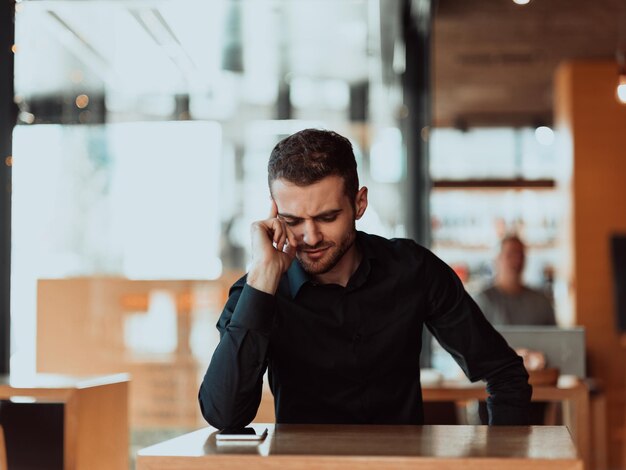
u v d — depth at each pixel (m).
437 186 8.29
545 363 4.04
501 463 1.48
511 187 8.37
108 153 6.03
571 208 7.35
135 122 6.30
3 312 4.96
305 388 2.10
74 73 5.65
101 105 5.93
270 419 3.74
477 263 8.23
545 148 8.05
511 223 8.28
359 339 2.07
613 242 7.22
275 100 6.40
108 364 5.55
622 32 6.14
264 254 1.91
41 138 5.36
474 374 2.18
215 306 5.61
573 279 7.30
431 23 5.59
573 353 4.20
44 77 5.37
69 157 5.74
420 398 2.14
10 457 3.74
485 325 2.17
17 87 5.07
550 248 8.31
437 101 7.68
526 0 5.53
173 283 5.60
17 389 3.51
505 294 5.39
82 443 3.54
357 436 1.72
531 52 6.63
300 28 5.63
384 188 5.86
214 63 6.15
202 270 6.41
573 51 6.61
